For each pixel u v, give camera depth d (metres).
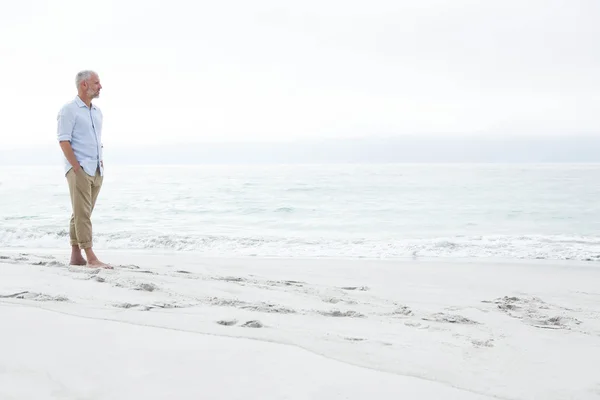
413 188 27.41
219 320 2.99
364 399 1.87
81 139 5.02
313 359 2.27
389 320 3.51
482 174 41.38
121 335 2.51
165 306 3.38
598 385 2.26
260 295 4.18
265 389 1.91
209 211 18.27
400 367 2.34
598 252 9.77
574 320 3.95
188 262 7.34
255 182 31.53
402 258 9.26
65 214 16.67
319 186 28.50
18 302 3.21
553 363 2.58
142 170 54.06
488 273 7.25
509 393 2.13
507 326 3.61
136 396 1.82
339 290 5.07
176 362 2.16
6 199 21.33
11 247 10.38
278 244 10.83
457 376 2.29
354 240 11.39
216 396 1.83
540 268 7.82
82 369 2.04
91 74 5.02
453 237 11.87
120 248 10.43
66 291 3.65
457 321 3.68
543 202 21.58
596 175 39.19
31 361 2.10
